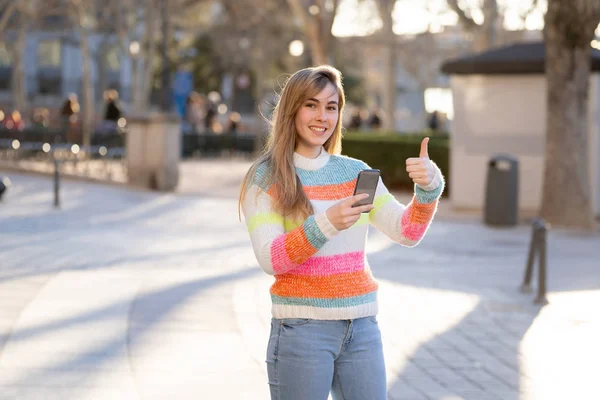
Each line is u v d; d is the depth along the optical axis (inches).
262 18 1691.7
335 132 158.4
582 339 315.6
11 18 1806.1
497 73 722.2
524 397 246.4
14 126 1139.3
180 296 357.4
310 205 148.3
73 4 1503.4
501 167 638.5
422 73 1879.9
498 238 585.9
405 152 902.4
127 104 2364.7
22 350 270.8
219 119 1833.2
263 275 412.8
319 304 146.0
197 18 1793.8
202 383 245.8
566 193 650.2
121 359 266.4
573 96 647.1
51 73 2329.0
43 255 442.0
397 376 263.9
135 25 1566.2
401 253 512.1
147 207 685.9
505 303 377.1
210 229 575.5
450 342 306.8
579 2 631.8
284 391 148.3
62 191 770.8
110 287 368.8
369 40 1349.7
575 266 483.2
